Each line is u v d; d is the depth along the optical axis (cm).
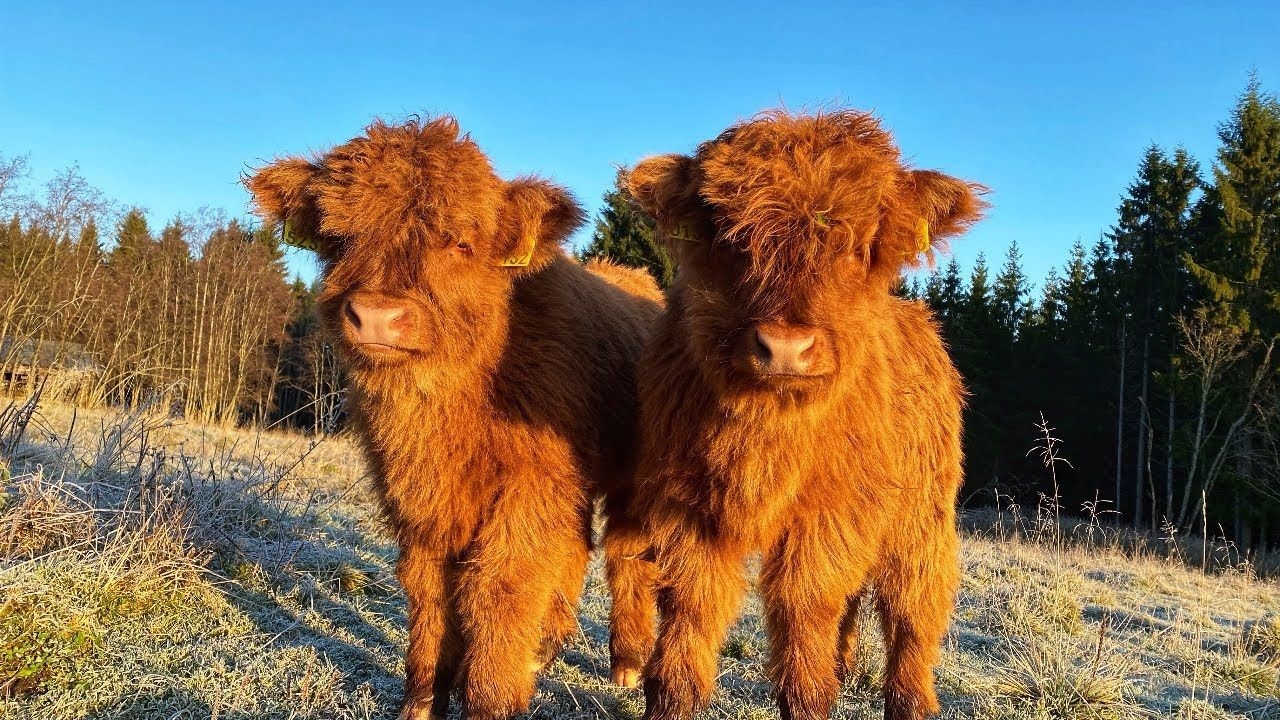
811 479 330
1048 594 697
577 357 409
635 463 428
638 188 327
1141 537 1852
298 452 1007
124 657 390
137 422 771
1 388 1061
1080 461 3431
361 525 741
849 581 344
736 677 477
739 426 313
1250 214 2733
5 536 459
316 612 500
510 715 366
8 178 1886
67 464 648
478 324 360
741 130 320
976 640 590
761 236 288
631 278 643
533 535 369
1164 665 576
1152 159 3484
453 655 387
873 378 347
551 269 432
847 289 302
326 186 357
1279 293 2484
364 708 373
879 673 493
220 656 411
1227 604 888
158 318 3209
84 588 428
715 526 338
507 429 367
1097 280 3750
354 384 393
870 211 298
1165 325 3184
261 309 3847
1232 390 2512
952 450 422
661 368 364
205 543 542
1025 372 3631
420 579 379
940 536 409
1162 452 3005
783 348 273
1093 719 440
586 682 454
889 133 328
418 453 364
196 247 3778
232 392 3609
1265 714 483
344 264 353
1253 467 2422
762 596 350
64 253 2002
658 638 348
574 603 427
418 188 349
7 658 356
